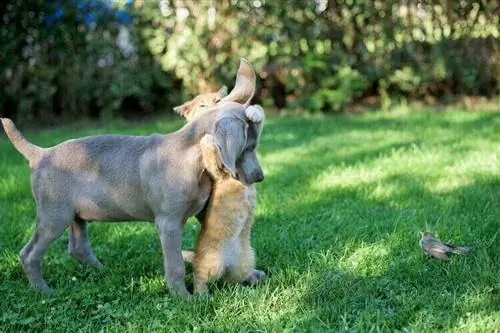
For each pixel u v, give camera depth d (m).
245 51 9.43
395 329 3.11
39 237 3.76
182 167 3.49
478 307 3.23
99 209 3.71
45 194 3.69
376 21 9.57
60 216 3.71
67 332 3.26
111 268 4.08
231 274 3.71
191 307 3.41
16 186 5.98
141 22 9.44
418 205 4.96
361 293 3.46
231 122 3.12
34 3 9.18
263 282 3.79
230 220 3.54
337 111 9.89
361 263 3.91
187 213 3.57
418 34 9.61
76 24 9.39
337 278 3.62
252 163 3.30
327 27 9.59
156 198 3.55
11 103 9.70
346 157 6.75
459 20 9.55
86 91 9.64
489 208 4.76
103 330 3.22
